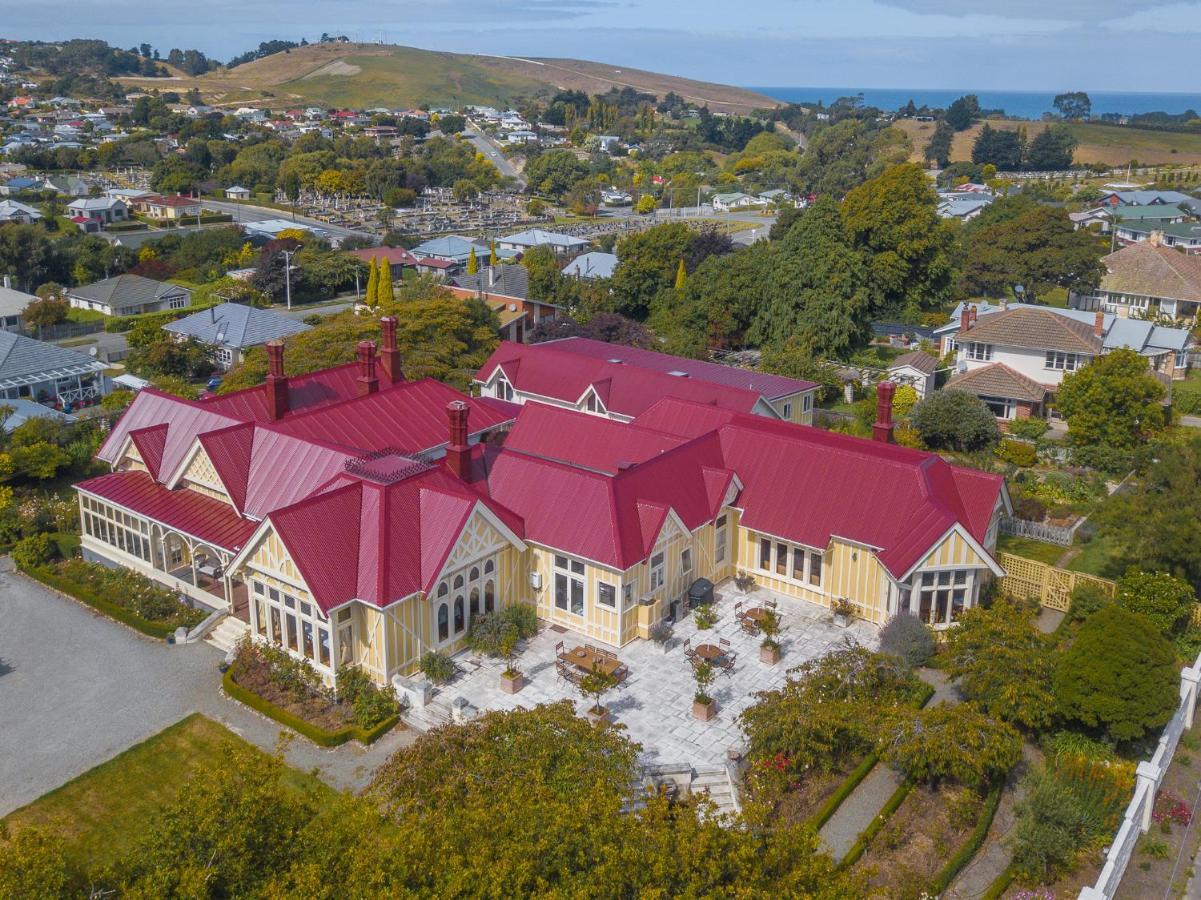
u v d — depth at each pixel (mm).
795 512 47250
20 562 51875
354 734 38125
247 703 40469
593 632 44125
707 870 24062
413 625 40469
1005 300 117375
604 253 145375
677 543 45594
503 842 23906
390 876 23031
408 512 41938
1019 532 58719
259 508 46656
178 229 175500
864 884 25766
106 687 41750
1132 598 44406
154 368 89562
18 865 22609
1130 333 90062
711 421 55719
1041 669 37219
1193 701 39281
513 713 30969
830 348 97000
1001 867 32000
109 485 51219
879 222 112188
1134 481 66812
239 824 24297
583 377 68688
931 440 73938
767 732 34312
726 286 100625
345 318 89812
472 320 89250
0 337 79750
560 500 44750
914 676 40125
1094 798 34000
